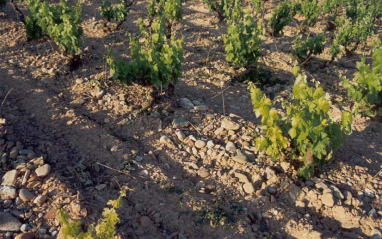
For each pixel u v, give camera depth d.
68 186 5.15
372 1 18.09
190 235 4.59
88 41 12.12
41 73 9.23
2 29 12.41
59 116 7.19
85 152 6.20
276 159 5.93
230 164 5.98
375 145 7.14
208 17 16.34
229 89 9.30
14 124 6.70
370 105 8.22
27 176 5.23
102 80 8.79
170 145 6.49
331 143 5.91
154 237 4.48
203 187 5.48
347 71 11.23
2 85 8.32
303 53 11.02
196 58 11.08
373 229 4.67
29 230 4.45
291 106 5.45
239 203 5.16
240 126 6.99
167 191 5.32
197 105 8.05
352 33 12.12
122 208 4.91
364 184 5.55
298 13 16.06
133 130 6.97
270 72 10.54
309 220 4.87
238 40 9.37
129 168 5.79
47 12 10.68
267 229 4.76
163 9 14.49
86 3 17.47
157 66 7.47
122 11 13.04
